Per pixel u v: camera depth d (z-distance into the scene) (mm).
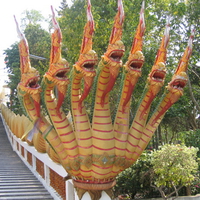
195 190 11000
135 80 5461
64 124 5898
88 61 5277
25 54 5535
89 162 5828
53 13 5332
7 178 11875
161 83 5539
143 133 6172
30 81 5543
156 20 11758
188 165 8305
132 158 6133
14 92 29328
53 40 5324
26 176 12273
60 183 8641
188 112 14578
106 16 13602
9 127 22656
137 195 10953
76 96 5938
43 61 21984
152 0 12477
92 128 5918
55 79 5422
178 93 5699
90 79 5359
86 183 6023
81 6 12734
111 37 5266
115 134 5992
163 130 20078
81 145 5848
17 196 9477
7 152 19266
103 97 5793
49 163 9500
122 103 6047
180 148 8422
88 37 5289
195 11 12562
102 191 6152
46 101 5922
